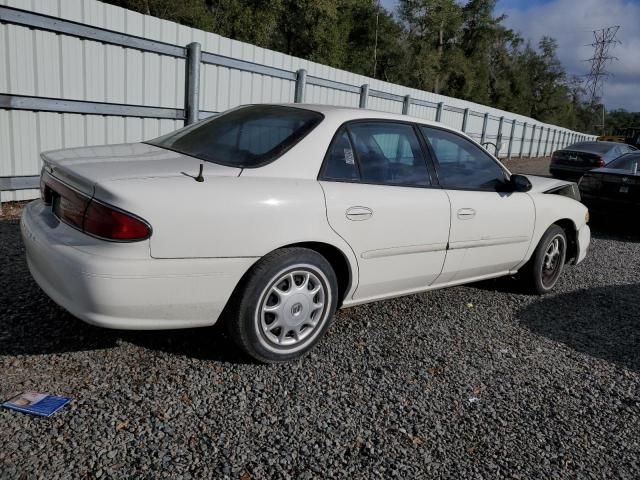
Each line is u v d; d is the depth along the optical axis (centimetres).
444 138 414
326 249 333
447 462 249
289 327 319
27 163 623
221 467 229
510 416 293
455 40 4934
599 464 257
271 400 284
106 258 257
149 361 311
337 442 255
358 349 356
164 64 748
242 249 287
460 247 405
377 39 4069
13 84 588
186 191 273
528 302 489
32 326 337
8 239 510
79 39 641
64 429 242
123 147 350
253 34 3130
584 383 339
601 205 888
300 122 343
